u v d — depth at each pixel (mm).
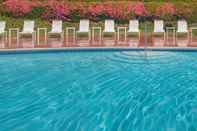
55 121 7082
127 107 7941
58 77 10555
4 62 12672
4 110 7734
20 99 8500
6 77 10555
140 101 8383
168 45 14922
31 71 11305
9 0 19422
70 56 13781
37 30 16719
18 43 15156
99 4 19547
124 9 19391
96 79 10375
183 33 17344
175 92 9109
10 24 18609
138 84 9844
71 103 8219
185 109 7777
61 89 9359
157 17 19312
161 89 9375
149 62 12625
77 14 19438
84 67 11875
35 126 6820
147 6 19438
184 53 14023
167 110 7719
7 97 8664
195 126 6789
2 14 19344
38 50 13719
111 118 7258
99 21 19406
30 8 19375
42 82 10008
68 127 6777
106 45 14938
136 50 14180
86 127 6785
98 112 7613
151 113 7535
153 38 16828
